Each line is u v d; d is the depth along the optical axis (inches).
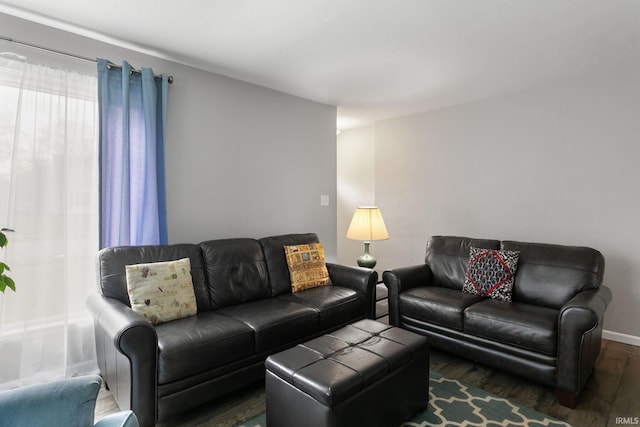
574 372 78.7
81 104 93.1
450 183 162.1
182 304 90.2
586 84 124.0
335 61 110.6
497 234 147.8
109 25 88.4
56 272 88.5
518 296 109.0
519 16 83.4
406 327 114.7
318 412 58.2
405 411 72.0
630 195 116.7
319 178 157.2
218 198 122.2
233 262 109.7
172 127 110.7
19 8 80.5
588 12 81.5
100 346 84.4
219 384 78.6
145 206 101.5
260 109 133.6
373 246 196.9
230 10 81.3
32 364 86.0
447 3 78.0
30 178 85.4
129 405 66.8
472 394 85.7
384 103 156.8
